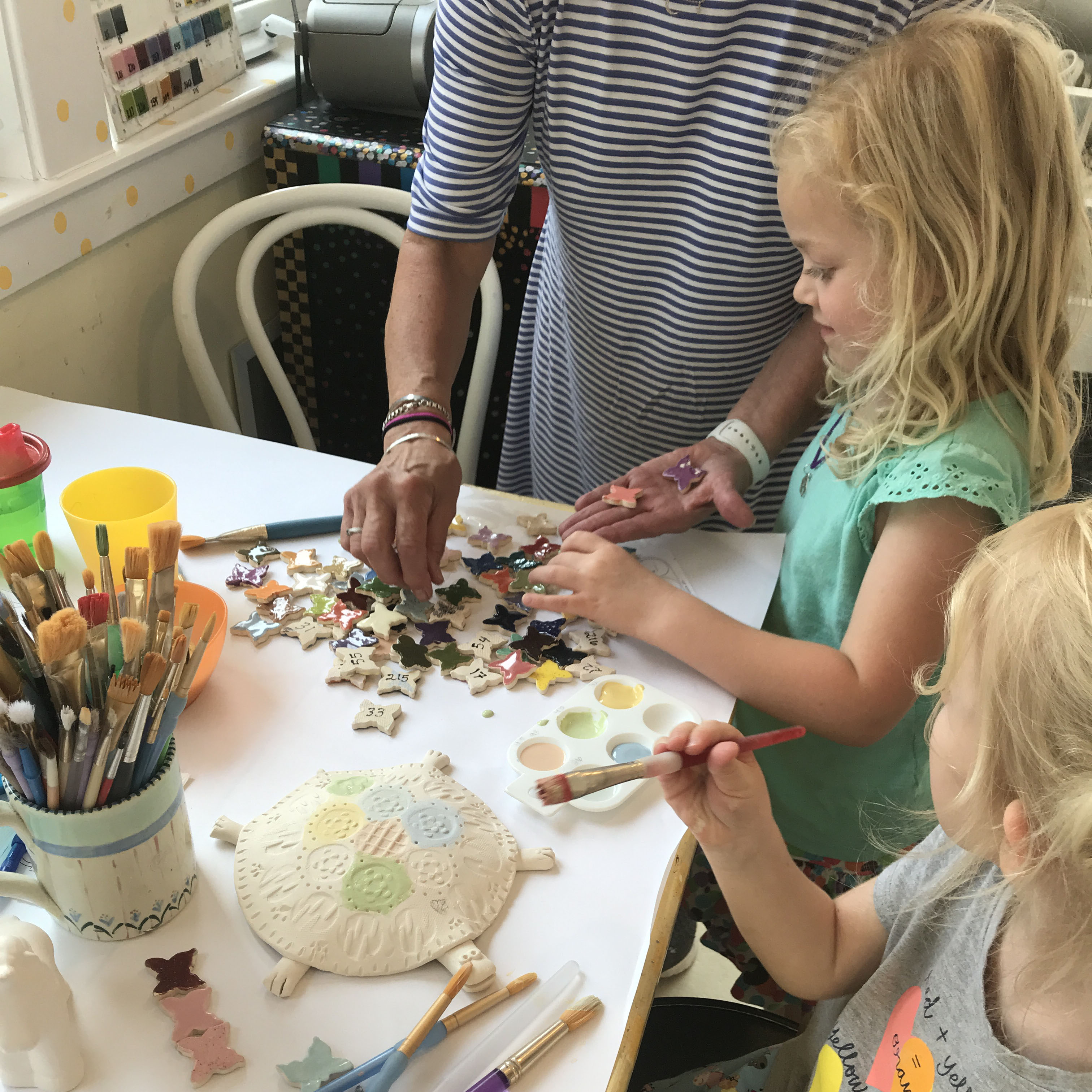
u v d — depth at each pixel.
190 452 1.02
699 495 0.94
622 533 0.93
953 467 0.75
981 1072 0.53
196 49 1.42
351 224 1.39
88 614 0.52
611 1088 0.53
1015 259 0.75
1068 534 0.49
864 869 1.00
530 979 0.57
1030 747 0.47
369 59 1.50
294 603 0.85
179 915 0.60
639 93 0.94
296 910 0.59
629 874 0.65
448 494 0.91
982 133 0.72
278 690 0.77
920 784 0.92
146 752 0.54
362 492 0.90
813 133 0.78
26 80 1.10
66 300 1.27
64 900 0.57
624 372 1.15
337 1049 0.54
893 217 0.74
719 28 0.89
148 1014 0.55
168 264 1.44
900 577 0.76
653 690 0.78
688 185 0.99
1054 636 0.46
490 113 0.98
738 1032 0.88
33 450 0.85
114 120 1.28
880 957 0.69
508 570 0.90
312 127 1.55
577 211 1.04
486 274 1.41
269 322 1.73
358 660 0.79
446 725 0.75
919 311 0.77
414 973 0.58
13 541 0.84
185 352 1.33
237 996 0.56
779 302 1.06
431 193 1.04
